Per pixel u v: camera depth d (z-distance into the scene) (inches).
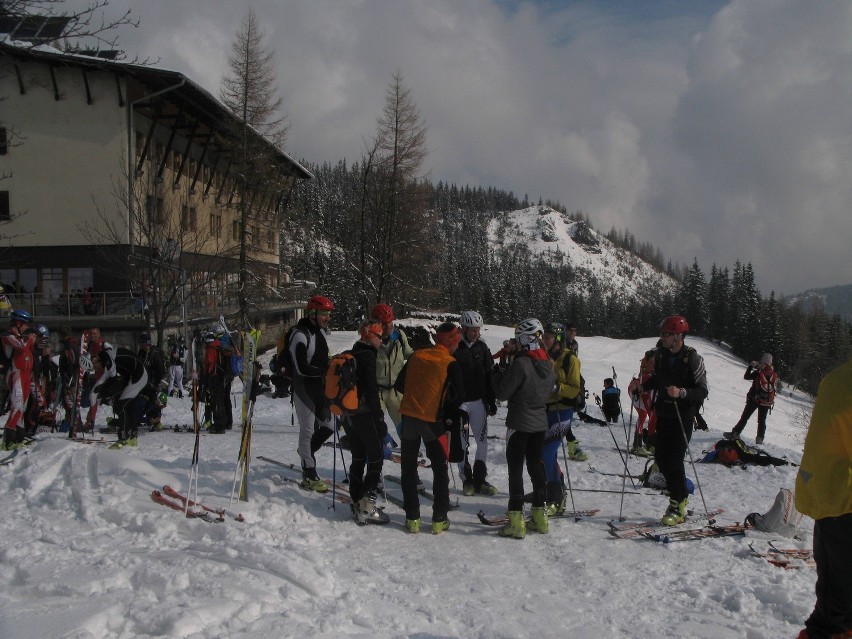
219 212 1646.2
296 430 499.2
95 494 241.9
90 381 467.5
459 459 269.1
